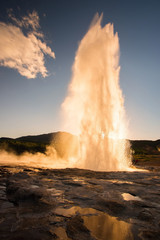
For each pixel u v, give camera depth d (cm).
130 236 355
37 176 974
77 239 338
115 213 470
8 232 354
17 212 465
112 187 755
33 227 381
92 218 438
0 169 1272
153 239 346
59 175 1038
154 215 462
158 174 1167
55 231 367
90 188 721
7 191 674
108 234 361
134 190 705
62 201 552
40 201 540
